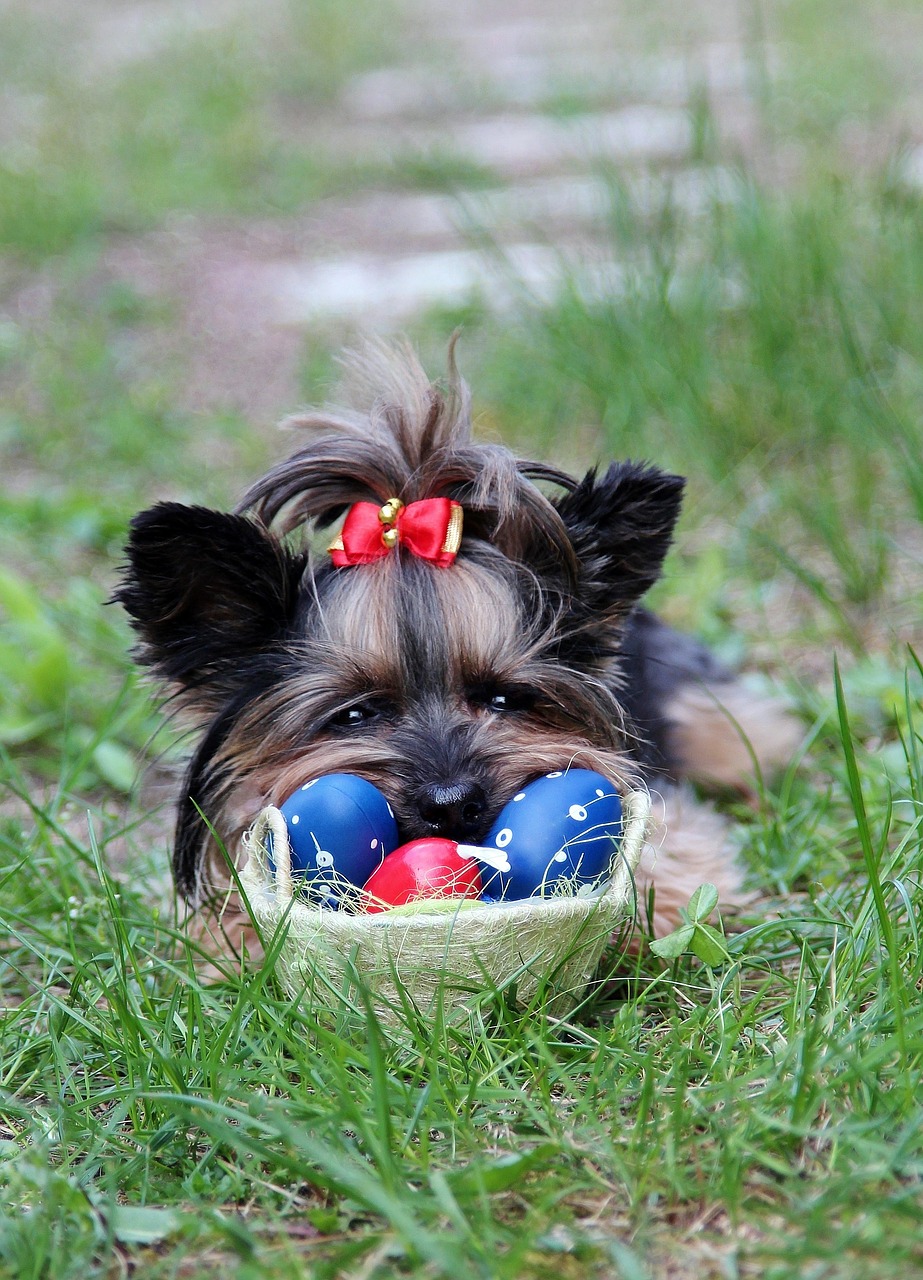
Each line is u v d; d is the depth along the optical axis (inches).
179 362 456.4
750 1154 121.7
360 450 185.3
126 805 237.0
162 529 168.2
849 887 180.4
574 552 178.7
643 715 221.0
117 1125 141.1
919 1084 126.0
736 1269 112.2
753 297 367.2
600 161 445.4
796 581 295.0
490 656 171.8
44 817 193.8
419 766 163.6
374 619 172.1
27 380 445.4
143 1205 126.8
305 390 411.5
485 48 909.8
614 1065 137.1
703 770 241.8
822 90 653.3
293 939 146.1
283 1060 142.2
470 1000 143.8
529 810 156.3
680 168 509.4
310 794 156.5
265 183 647.1
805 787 219.3
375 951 141.5
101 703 258.4
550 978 146.6
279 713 174.1
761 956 165.0
